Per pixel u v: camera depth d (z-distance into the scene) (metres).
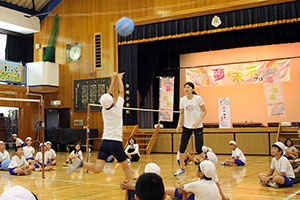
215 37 15.69
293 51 17.02
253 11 13.02
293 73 16.97
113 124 4.12
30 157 9.33
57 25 17.19
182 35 14.26
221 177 6.94
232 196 4.82
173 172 7.88
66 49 17.00
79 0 16.78
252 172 7.81
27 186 6.00
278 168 5.68
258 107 17.80
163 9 14.49
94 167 3.91
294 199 4.59
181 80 19.00
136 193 1.86
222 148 13.45
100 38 16.14
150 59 17.72
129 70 15.45
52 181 6.62
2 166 8.78
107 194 5.12
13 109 16.38
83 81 16.41
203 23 13.89
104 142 4.09
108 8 16.00
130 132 15.05
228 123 15.94
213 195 3.40
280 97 14.36
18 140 9.44
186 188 3.49
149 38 14.92
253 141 12.98
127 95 15.40
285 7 12.51
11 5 16.75
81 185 6.05
